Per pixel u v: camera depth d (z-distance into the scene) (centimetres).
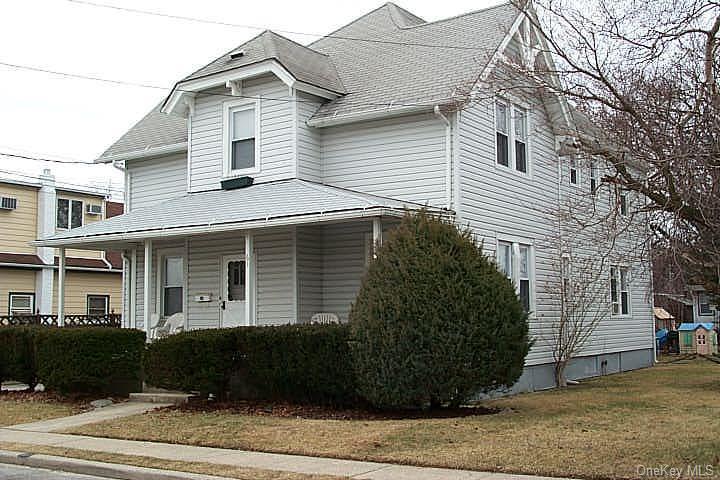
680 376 2152
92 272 3294
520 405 1483
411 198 1717
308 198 1642
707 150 850
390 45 2098
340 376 1399
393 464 972
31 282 3066
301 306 1789
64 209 3256
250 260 1603
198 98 2006
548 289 1973
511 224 1848
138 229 1752
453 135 1673
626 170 1015
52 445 1170
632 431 1109
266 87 1884
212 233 1670
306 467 966
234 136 1944
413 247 1368
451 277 1345
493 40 1834
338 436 1145
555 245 2003
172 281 2108
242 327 1509
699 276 985
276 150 1853
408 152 1731
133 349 1677
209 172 1972
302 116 1839
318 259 1834
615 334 2383
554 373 1973
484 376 1337
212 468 973
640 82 979
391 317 1327
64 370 1647
